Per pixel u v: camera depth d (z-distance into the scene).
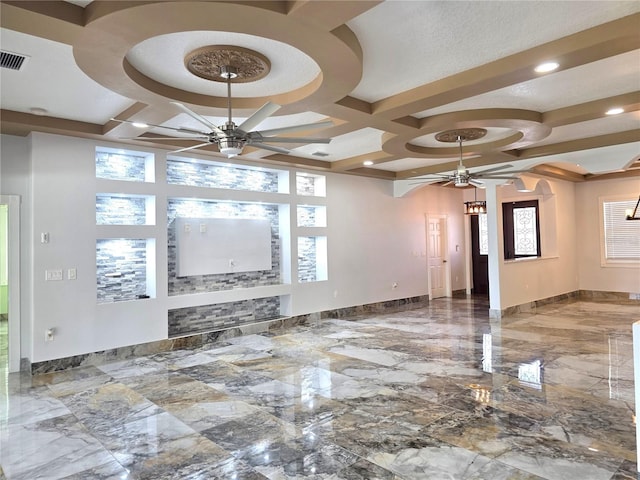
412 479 2.49
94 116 4.65
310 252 7.95
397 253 9.23
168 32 2.54
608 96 4.25
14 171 4.89
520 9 2.64
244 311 6.93
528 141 5.55
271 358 5.22
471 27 2.84
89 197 5.18
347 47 2.77
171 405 3.74
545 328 6.69
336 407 3.62
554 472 2.53
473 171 7.71
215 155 6.17
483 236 11.16
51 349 4.86
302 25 2.47
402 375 4.45
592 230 9.85
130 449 2.94
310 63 3.28
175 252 6.09
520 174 7.66
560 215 9.44
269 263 7.09
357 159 7.07
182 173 6.25
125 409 3.67
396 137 5.15
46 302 4.85
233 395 3.96
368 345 5.79
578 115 4.46
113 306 5.32
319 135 5.09
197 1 2.21
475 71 3.47
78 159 5.11
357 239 8.41
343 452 2.84
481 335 6.27
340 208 8.13
